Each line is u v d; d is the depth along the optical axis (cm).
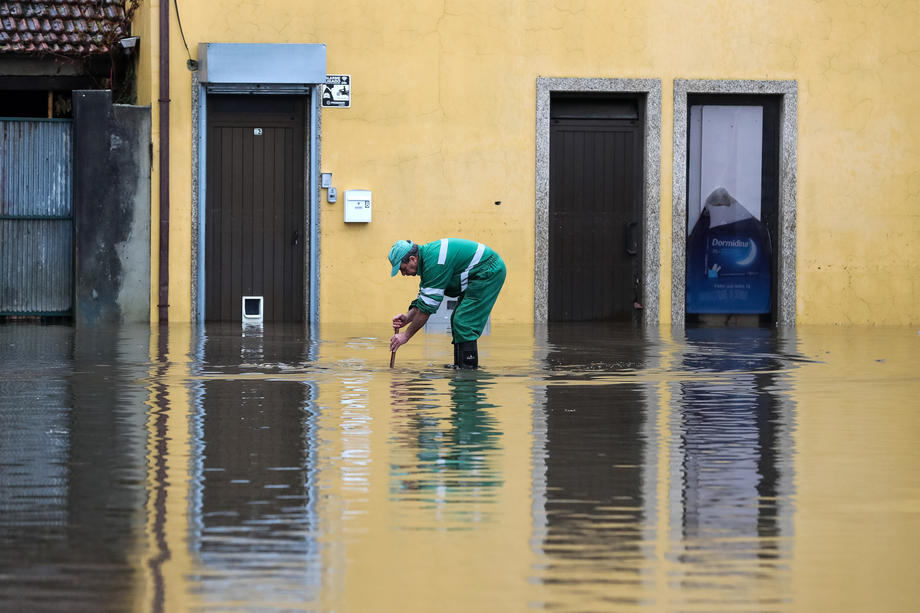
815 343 2166
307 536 763
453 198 2627
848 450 1062
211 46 2528
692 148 2719
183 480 920
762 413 1274
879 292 2730
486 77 2627
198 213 2564
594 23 2647
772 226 2739
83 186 2527
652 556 724
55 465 975
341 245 2605
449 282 1689
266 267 2631
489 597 646
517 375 1605
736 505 852
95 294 2531
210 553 725
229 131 2611
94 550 729
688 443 1091
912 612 628
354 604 635
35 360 1759
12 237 2569
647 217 2672
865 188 2725
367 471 958
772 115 2734
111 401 1331
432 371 1645
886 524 800
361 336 2212
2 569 693
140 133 2547
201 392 1410
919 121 2727
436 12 2614
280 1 2580
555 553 728
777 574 689
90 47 2677
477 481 923
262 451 1038
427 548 737
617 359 1833
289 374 1597
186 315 2575
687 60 2672
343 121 2598
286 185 2630
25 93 2803
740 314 2741
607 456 1026
